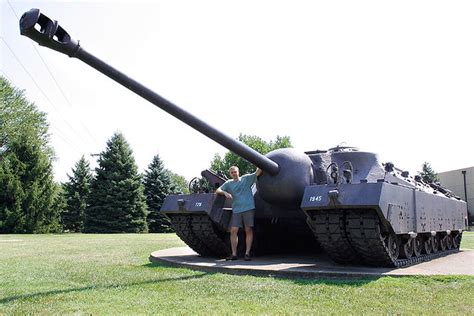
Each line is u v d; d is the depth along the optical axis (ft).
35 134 181.27
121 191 163.02
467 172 179.42
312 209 33.22
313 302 22.58
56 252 50.78
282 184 39.01
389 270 32.45
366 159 42.01
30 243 69.36
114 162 165.17
